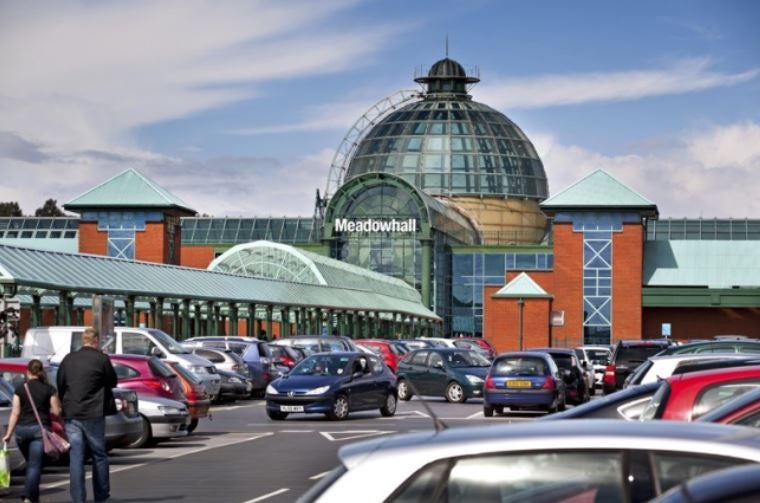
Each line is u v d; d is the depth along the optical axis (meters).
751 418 11.32
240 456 25.91
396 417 38.59
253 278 72.69
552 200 101.69
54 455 19.16
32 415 18.41
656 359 19.03
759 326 103.12
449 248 114.94
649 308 104.19
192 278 63.78
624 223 101.38
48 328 35.81
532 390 37.56
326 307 79.69
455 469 7.32
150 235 95.12
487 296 103.38
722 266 106.75
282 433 32.12
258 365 49.25
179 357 39.25
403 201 110.38
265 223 128.12
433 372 47.03
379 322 97.69
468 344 68.56
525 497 7.26
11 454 21.06
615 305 101.44
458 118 138.00
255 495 19.44
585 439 7.34
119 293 52.75
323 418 38.22
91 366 18.30
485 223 134.25
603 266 101.50
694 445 7.21
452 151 135.88
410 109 139.62
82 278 50.59
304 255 87.12
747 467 5.51
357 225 111.00
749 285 105.88
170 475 22.36
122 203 94.75
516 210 136.00
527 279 101.62
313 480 21.53
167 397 29.02
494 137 137.62
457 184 134.88
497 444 7.36
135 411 25.38
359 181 110.50
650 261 107.44
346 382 36.97
